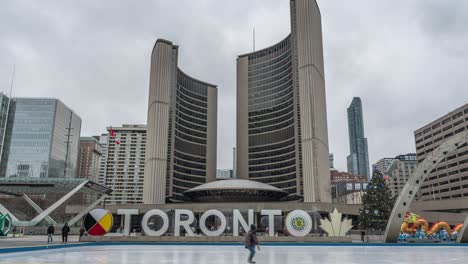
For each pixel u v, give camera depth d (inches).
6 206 3107.8
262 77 5497.1
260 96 5442.9
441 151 1441.9
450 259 891.4
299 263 775.7
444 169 5669.3
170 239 1529.3
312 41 3996.1
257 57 5634.8
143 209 2903.5
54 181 2896.2
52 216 3085.6
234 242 1488.7
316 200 3575.3
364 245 1454.2
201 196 3526.1
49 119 7372.1
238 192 3412.9
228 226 1681.8
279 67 5255.9
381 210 2474.2
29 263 748.0
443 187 5654.5
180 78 5295.3
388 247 1375.5
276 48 5364.2
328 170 4020.7
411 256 975.0
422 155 6284.5
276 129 5103.3
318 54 4143.7
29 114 7386.8
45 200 3120.1
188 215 1581.0
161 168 4192.9
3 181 2839.6
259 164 5191.9
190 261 803.4
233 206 2802.7
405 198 1464.1
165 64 4532.5
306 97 3887.8
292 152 4709.6
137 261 799.1
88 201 3248.0
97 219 1486.2
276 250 1191.6
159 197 4099.4
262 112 5359.3
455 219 3248.0
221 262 782.5
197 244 1482.5
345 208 2874.0
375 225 2450.8
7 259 842.8
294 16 4847.4
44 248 1132.5
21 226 2472.9
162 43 4586.6
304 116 3858.3
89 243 1395.2
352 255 998.4
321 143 3828.7
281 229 1790.1
